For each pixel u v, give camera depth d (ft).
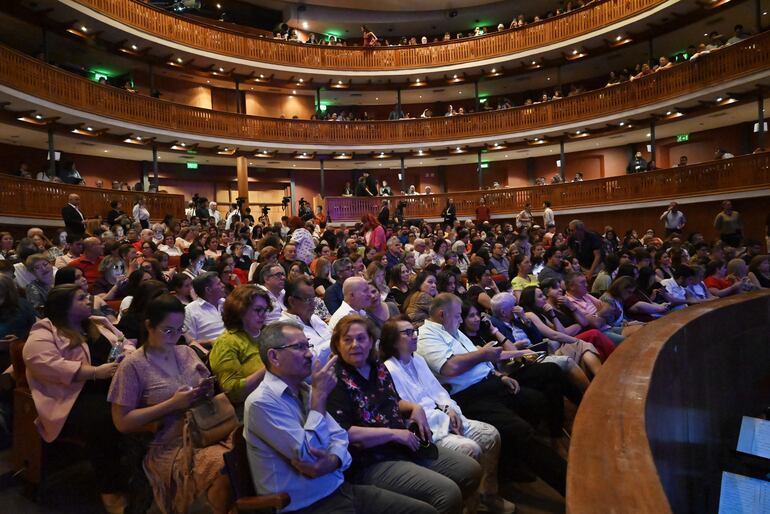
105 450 10.32
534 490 11.54
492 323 15.31
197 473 8.66
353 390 9.41
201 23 63.93
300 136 71.15
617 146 73.41
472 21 80.12
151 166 68.18
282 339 8.04
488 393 12.22
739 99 52.31
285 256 25.58
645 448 4.05
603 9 63.36
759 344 14.15
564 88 78.54
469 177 82.89
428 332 12.57
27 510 10.36
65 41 56.18
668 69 56.39
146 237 32.19
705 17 57.21
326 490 7.91
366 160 77.25
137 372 9.64
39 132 51.37
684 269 23.21
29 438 10.97
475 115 72.95
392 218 59.77
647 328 9.38
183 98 70.13
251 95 76.07
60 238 31.19
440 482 8.52
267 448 7.77
